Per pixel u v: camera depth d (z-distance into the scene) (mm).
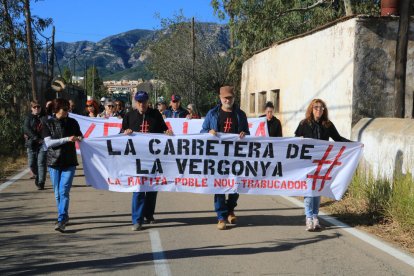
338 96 11031
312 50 12688
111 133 11742
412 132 8211
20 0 19719
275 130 10344
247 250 6230
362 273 5387
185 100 37031
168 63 37156
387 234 6977
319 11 19453
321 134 7613
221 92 7633
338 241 6660
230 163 7543
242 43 21641
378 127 9414
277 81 15812
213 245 6449
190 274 5312
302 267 5574
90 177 7449
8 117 18531
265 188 7602
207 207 8859
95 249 6227
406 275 5340
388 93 10391
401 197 7223
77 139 7117
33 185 11203
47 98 26156
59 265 5586
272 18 19547
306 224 7266
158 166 7508
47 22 20438
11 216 8023
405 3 9500
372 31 10273
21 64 19812
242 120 7684
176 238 6785
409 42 10547
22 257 5879
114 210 8539
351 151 7605
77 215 8148
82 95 38594
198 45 36594
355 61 10273
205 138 7516
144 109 7672
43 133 7129
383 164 8891
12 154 16984
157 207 8828
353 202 8703
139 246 6375
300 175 7590
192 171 7531
